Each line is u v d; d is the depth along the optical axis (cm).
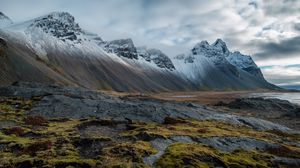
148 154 3306
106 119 5531
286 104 14588
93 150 3462
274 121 9888
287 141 5272
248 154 3806
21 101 7481
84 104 7188
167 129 4938
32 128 4788
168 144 3819
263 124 7525
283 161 3684
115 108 7075
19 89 8981
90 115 6456
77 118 6172
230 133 5078
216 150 3750
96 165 2931
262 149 4234
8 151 3369
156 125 5472
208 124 6244
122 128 4988
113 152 3303
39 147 3441
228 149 3962
